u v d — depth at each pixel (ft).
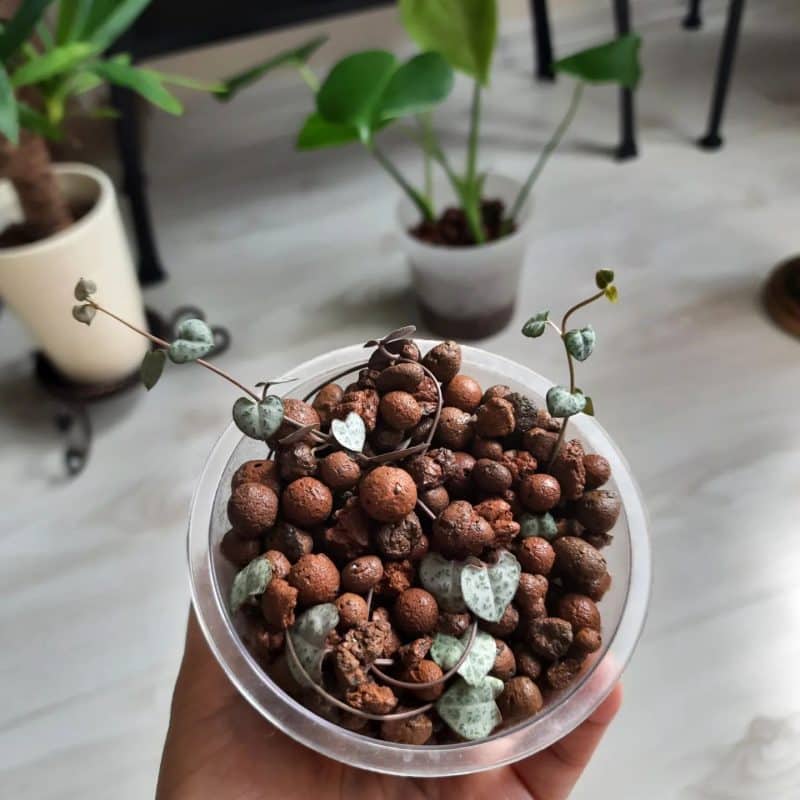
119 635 1.38
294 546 0.85
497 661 0.83
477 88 1.51
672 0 2.65
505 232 1.68
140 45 1.77
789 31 2.57
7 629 1.39
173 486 1.54
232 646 0.86
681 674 1.29
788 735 1.23
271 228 2.07
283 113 2.45
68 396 1.59
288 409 0.89
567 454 0.89
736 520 1.44
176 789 0.97
